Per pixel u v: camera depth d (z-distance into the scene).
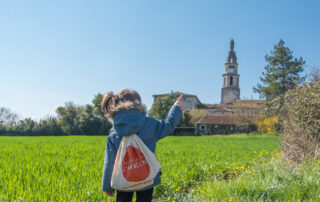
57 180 5.33
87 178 5.61
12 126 65.25
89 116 63.62
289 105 8.72
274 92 45.84
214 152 12.27
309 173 5.30
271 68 47.41
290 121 8.67
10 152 11.23
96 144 18.69
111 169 2.73
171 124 2.86
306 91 8.48
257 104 59.56
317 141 7.73
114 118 2.68
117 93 2.87
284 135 8.49
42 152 11.54
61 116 67.50
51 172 6.23
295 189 4.38
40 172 6.34
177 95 75.56
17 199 4.17
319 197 3.98
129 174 2.52
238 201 4.00
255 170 6.51
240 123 58.28
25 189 4.68
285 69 46.28
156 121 2.83
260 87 47.62
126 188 2.57
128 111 2.64
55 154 10.88
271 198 4.19
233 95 114.12
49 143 19.98
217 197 4.29
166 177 5.93
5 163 7.43
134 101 2.79
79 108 70.25
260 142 23.61
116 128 2.66
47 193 4.51
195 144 20.23
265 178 5.06
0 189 4.69
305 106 8.06
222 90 116.31
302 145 7.55
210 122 63.78
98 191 4.67
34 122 65.81
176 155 10.72
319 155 7.21
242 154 11.59
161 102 69.44
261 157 10.05
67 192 4.58
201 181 6.29
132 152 2.60
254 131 58.47
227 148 15.52
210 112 90.94
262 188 4.51
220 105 94.25
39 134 63.16
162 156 10.12
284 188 4.50
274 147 16.31
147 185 2.61
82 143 19.94
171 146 17.52
